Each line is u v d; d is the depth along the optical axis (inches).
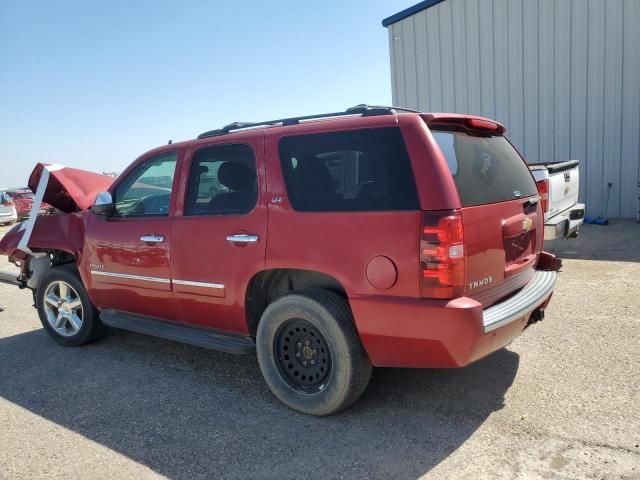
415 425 130.6
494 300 130.9
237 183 149.6
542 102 460.1
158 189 173.6
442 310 113.2
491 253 128.0
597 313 199.8
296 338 141.5
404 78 543.2
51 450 131.0
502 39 473.4
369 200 123.4
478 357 120.1
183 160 164.7
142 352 198.5
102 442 133.1
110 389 165.8
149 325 178.9
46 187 213.9
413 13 522.3
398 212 118.2
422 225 115.0
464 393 145.3
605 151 435.2
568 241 347.3
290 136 139.7
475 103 498.0
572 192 293.7
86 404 155.9
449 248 113.2
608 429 121.5
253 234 142.9
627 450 113.0
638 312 196.7
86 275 194.1
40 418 148.8
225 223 149.3
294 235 134.6
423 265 114.7
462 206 117.6
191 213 160.4
